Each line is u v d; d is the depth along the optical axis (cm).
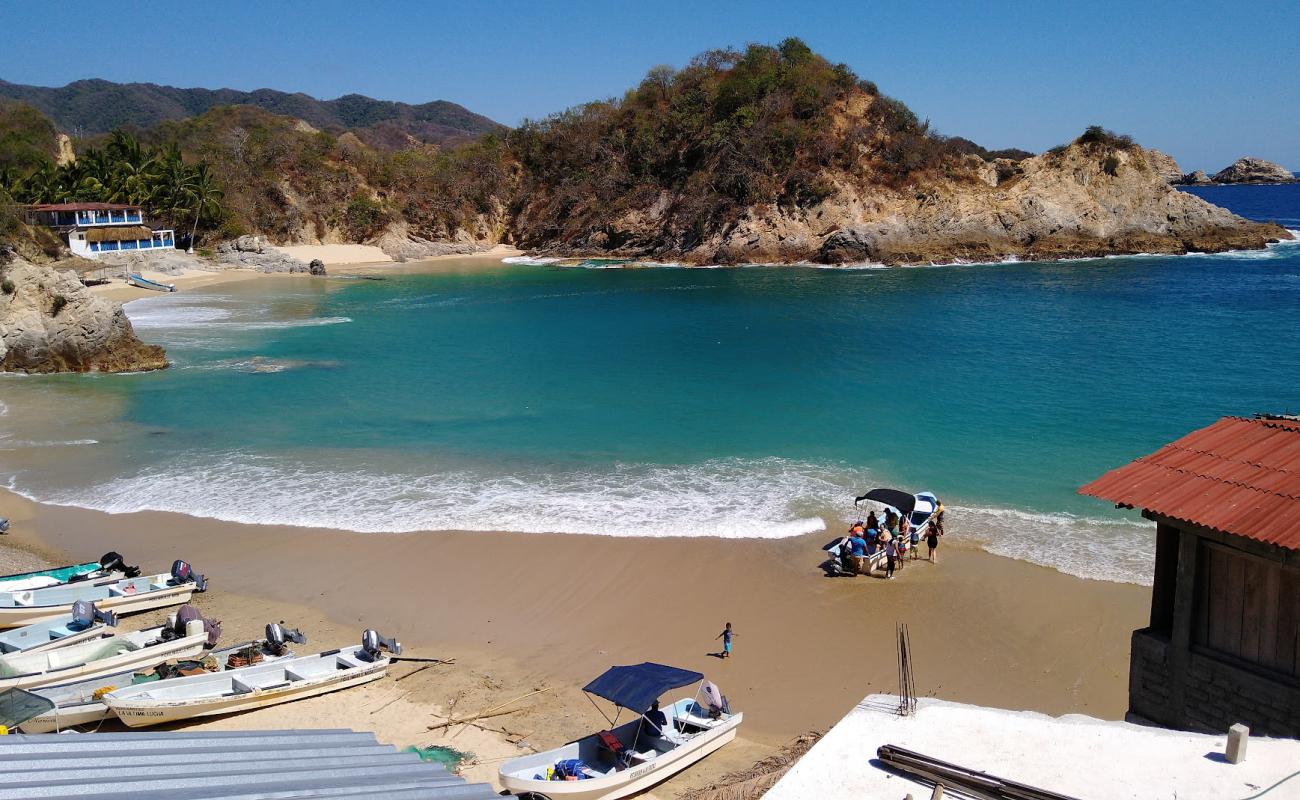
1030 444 3159
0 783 695
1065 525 2461
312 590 2170
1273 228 10412
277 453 3195
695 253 9975
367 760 845
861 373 4356
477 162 11838
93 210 8444
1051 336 5234
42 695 1602
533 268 9856
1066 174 9869
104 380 4362
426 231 11188
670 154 10875
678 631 1956
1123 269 8519
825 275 8688
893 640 1898
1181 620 1101
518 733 1580
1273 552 997
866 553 2195
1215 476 1112
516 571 2244
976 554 2297
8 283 4416
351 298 7388
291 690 1680
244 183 10381
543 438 3341
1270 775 845
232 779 755
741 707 1667
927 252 9350
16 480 2942
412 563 2300
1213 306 6219
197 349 5125
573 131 11669
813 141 10062
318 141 11138
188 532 2512
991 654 1834
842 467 2952
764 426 3453
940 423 3438
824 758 902
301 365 4688
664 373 4459
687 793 1384
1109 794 827
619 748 1430
